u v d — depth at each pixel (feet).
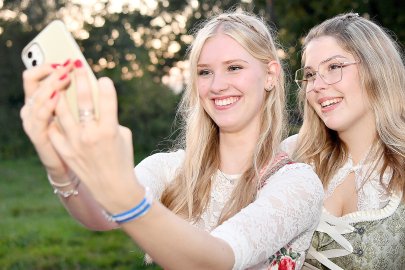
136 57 77.87
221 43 6.68
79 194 5.08
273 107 6.93
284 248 6.45
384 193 8.52
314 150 9.12
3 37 79.71
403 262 8.48
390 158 8.60
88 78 3.83
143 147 74.79
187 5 76.43
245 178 6.62
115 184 3.90
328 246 8.24
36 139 4.03
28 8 81.41
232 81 6.66
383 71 8.74
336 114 8.73
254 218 5.23
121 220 4.03
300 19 45.19
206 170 7.00
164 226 4.17
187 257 4.31
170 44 77.25
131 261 30.78
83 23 79.36
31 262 31.27
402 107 8.83
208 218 6.86
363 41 8.78
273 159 6.58
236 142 6.91
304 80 9.11
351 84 8.70
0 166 65.87
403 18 42.14
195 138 7.07
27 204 46.73
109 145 3.81
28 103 3.97
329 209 8.68
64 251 32.94
